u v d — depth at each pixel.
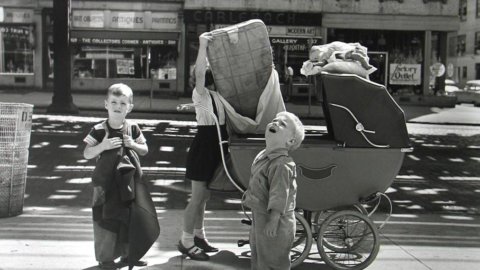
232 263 5.50
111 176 4.92
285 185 4.29
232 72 5.55
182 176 10.12
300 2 29.09
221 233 6.64
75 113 20.42
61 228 6.63
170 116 21.25
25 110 7.16
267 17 28.95
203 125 5.54
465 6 52.12
